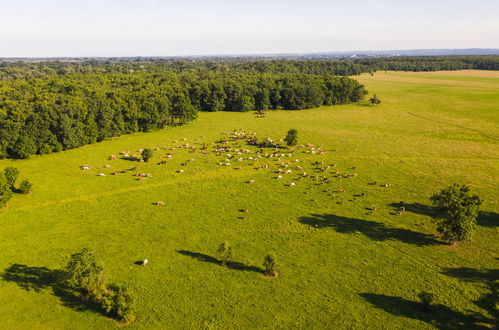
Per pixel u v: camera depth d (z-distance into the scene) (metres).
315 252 59.12
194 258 56.97
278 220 70.69
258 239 63.31
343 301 46.97
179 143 133.00
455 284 50.47
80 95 139.50
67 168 101.94
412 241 62.84
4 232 64.81
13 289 48.84
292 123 171.12
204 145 128.12
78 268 46.12
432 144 129.25
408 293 48.66
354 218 71.75
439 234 65.31
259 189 87.38
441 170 100.56
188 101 177.12
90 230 65.88
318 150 121.69
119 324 42.56
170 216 72.00
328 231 66.25
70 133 120.81
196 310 44.94
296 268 54.56
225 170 101.50
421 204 78.19
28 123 114.69
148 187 88.00
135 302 46.16
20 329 41.78
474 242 62.22
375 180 93.62
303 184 91.00
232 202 79.31
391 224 69.12
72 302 46.72
